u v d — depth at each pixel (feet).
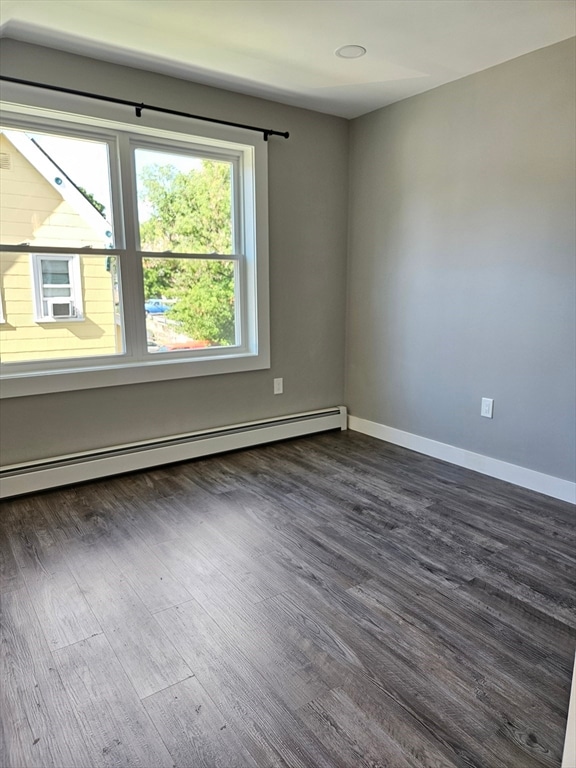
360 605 6.23
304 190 12.20
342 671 5.16
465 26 7.91
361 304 13.14
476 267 10.30
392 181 11.82
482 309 10.30
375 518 8.58
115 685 4.97
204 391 11.49
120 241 10.14
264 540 7.81
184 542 7.73
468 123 10.05
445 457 11.44
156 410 10.87
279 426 12.59
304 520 8.49
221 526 8.25
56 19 7.64
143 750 4.29
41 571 6.92
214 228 11.39
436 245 11.04
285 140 11.64
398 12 7.47
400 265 11.93
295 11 7.43
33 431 9.46
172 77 9.86
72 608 6.14
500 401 10.19
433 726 4.52
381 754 4.25
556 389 9.25
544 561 7.25
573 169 8.58
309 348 13.09
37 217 9.26
